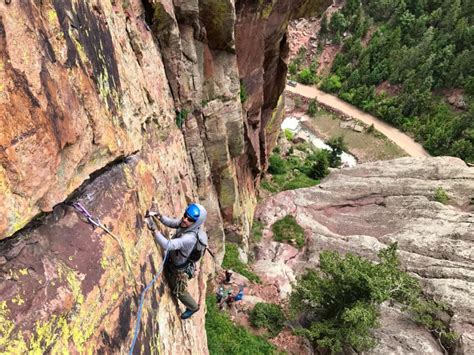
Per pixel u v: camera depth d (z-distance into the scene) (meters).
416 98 55.28
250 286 19.95
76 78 4.04
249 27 15.37
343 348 17.00
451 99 55.50
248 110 19.70
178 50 10.48
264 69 20.70
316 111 59.97
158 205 6.68
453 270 19.70
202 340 9.20
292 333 17.58
